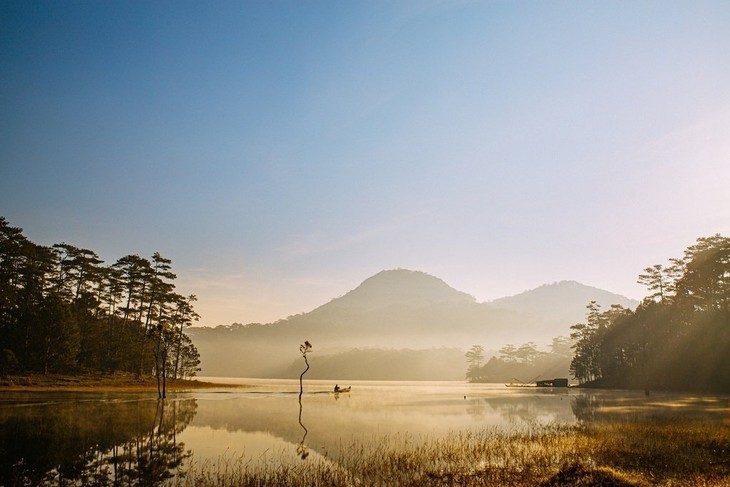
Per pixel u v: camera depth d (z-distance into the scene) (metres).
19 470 21.12
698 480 17.80
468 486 17.97
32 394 61.59
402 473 20.39
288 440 30.50
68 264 96.38
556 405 60.94
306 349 88.38
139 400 59.41
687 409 49.88
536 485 17.75
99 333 91.44
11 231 84.50
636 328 114.50
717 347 95.06
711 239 107.75
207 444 28.62
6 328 79.50
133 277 104.75
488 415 48.06
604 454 22.89
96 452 25.48
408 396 88.44
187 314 122.94
